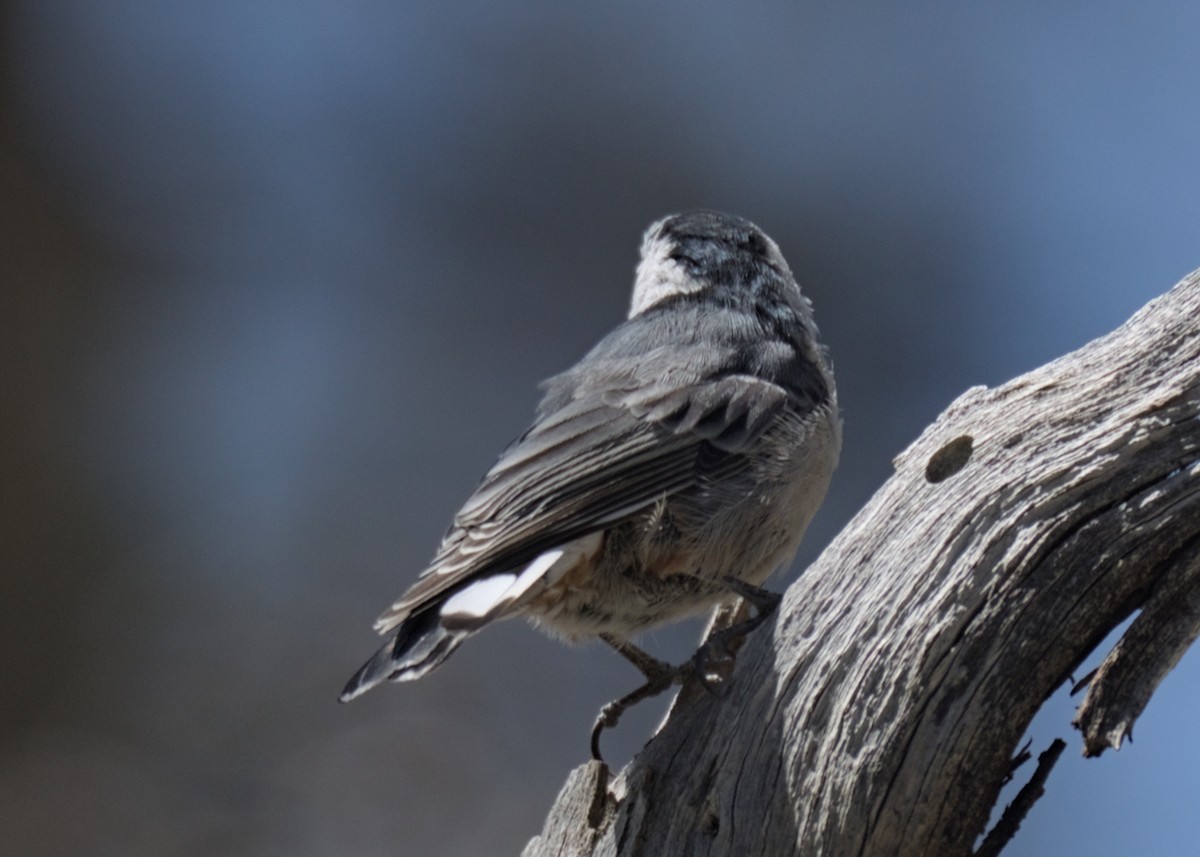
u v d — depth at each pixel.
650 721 11.48
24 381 12.15
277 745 11.09
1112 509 5.67
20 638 11.23
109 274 12.89
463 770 11.13
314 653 11.54
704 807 6.09
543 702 11.55
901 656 5.78
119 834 10.52
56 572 11.57
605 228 14.23
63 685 11.18
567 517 7.42
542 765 11.20
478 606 6.77
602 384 7.91
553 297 13.90
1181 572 5.60
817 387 8.24
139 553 11.83
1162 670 5.59
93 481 12.04
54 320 12.45
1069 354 6.04
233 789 10.84
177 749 11.00
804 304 9.02
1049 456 5.78
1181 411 5.68
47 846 10.40
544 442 7.60
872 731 5.77
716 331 8.32
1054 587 5.68
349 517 12.42
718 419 7.78
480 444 13.03
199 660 11.43
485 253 14.00
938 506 5.89
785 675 6.02
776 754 5.96
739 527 7.66
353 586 11.94
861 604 5.94
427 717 11.33
